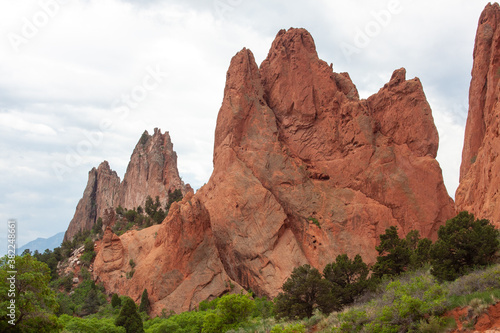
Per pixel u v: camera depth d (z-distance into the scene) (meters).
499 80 76.31
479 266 38.94
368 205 91.06
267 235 86.19
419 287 34.12
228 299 54.94
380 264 51.56
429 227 90.06
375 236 88.12
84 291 83.25
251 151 95.62
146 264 82.25
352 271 52.59
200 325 60.41
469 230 41.56
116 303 76.94
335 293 48.09
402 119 99.38
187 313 67.88
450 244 41.06
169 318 66.88
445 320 28.58
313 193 93.44
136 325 57.28
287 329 38.28
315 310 46.47
